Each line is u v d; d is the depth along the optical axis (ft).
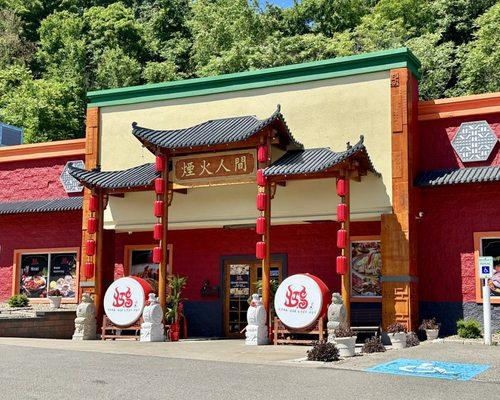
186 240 72.74
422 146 63.05
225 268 70.79
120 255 74.84
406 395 30.60
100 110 74.02
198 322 70.90
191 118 69.26
